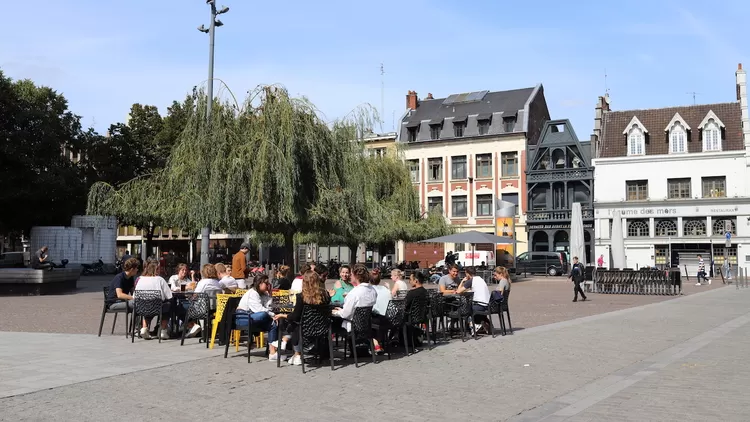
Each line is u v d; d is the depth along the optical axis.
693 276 49.91
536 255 47.97
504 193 57.00
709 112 51.28
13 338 12.48
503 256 49.03
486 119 58.03
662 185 51.94
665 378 8.74
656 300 24.70
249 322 10.12
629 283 28.67
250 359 10.39
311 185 16.38
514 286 35.56
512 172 56.97
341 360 10.51
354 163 18.20
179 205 17.62
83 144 49.88
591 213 53.72
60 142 46.78
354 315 9.96
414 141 60.66
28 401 7.27
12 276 24.97
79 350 10.99
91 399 7.41
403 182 38.69
